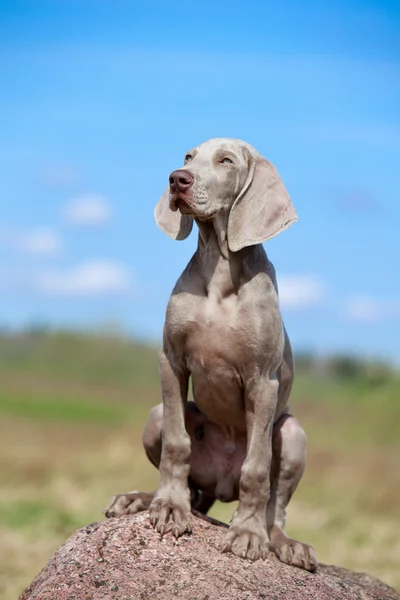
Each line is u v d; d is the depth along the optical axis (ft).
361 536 36.40
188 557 17.52
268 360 18.74
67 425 60.54
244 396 19.19
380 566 32.78
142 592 16.58
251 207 19.04
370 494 42.63
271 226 18.92
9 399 71.97
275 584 17.34
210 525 18.84
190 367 19.20
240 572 17.42
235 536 18.13
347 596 17.92
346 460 50.88
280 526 19.71
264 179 19.29
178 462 18.85
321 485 44.65
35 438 54.80
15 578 29.22
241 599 16.60
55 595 16.61
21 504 38.70
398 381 65.62
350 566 32.68
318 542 35.55
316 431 58.75
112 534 17.92
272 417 18.89
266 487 18.60
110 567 17.12
